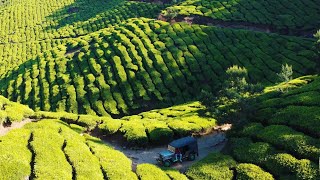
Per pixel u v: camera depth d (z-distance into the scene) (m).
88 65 74.69
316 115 33.50
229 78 46.72
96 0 136.00
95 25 108.88
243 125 37.50
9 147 28.69
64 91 68.50
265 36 77.12
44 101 67.06
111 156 31.39
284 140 31.25
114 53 75.75
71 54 81.44
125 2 120.62
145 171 29.67
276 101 40.62
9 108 37.62
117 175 28.33
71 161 29.03
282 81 58.59
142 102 64.38
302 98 37.94
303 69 64.00
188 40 77.75
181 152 33.97
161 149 37.41
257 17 87.19
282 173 28.20
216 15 89.38
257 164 30.22
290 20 84.25
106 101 64.56
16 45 109.56
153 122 42.88
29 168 26.89
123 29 85.38
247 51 72.50
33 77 75.31
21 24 125.38
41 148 29.56
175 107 55.72
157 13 104.94
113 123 40.78
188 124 40.31
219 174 29.48
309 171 26.94
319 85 40.97
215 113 40.44
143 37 80.00
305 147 29.61
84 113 63.03
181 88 66.38
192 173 30.19
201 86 66.56
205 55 72.81
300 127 33.03
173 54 73.19
